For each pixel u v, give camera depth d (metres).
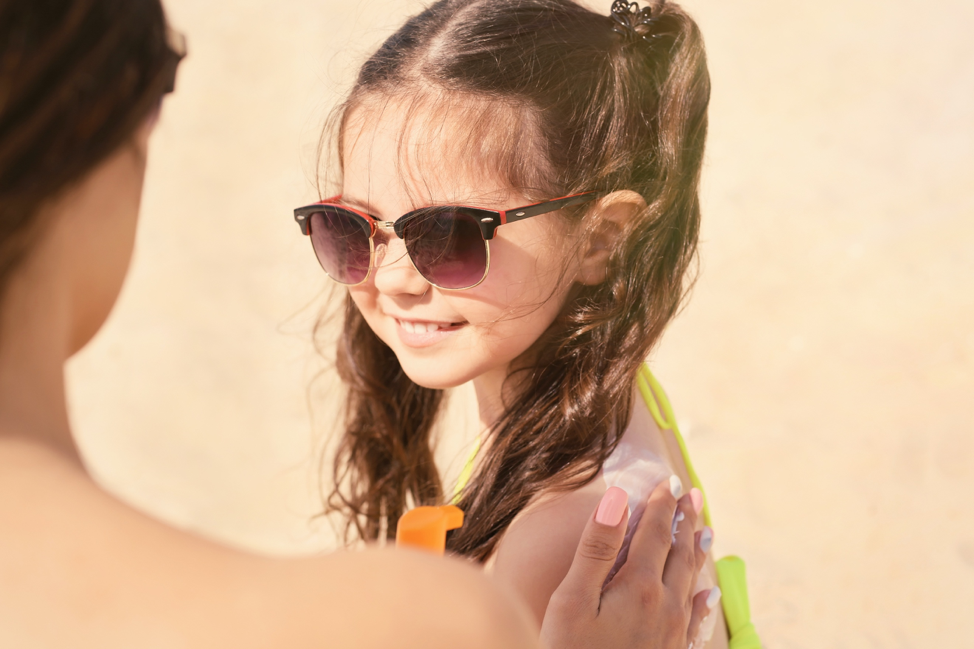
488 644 0.52
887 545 2.97
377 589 0.51
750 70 7.22
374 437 1.89
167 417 4.06
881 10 7.84
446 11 1.38
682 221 1.46
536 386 1.38
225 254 5.53
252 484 3.55
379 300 1.36
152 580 0.50
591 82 1.33
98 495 0.53
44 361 0.55
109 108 0.54
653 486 1.27
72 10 0.52
